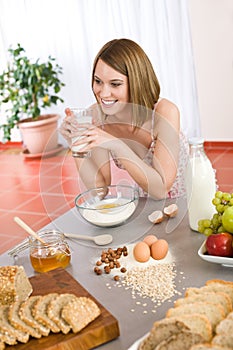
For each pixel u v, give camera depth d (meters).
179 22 5.02
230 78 4.97
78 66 5.60
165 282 1.48
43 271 1.61
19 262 1.70
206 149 5.18
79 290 1.44
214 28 4.84
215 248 1.52
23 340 1.24
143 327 1.30
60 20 5.48
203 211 1.72
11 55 5.74
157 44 5.16
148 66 2.00
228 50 4.88
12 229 4.04
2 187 5.00
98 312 1.30
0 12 5.75
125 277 1.54
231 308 1.26
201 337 1.10
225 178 4.43
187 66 5.14
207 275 1.50
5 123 6.33
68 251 1.65
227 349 1.05
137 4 5.09
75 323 1.26
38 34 5.66
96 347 1.26
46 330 1.26
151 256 1.62
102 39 5.36
